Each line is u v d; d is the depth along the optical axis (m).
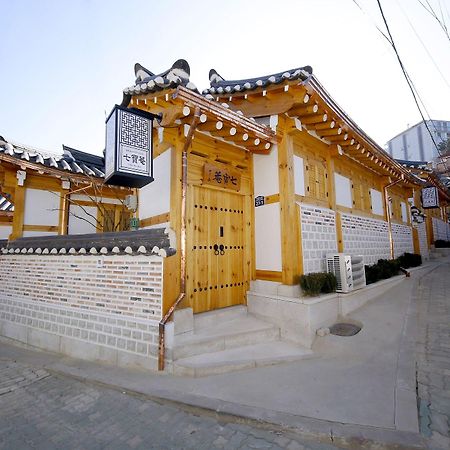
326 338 4.80
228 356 4.27
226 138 5.61
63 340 5.06
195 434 2.82
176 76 3.93
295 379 3.70
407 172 9.66
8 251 6.19
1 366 4.71
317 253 6.02
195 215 5.27
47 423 3.11
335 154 6.91
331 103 5.38
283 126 5.72
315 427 2.71
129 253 4.38
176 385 3.61
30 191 8.27
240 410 3.03
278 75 5.15
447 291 7.05
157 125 4.98
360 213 8.23
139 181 4.42
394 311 5.76
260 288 5.74
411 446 2.39
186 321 4.50
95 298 4.76
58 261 5.34
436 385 3.28
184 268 4.67
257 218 6.06
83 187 9.16
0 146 7.54
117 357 4.39
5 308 6.19
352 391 3.32
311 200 6.24
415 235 12.19
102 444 2.72
